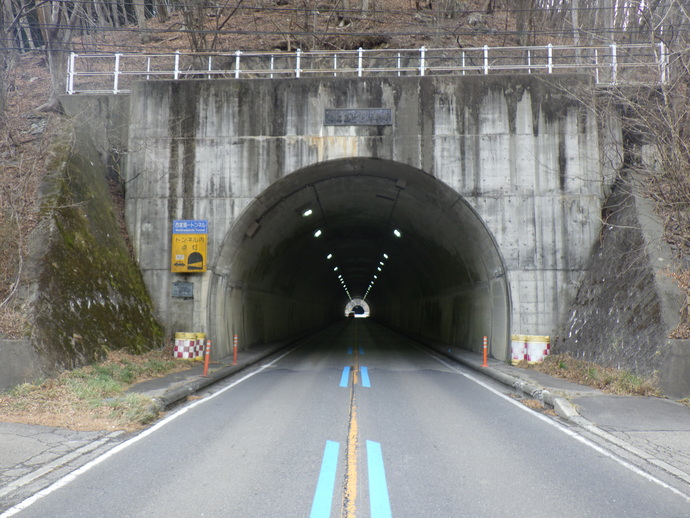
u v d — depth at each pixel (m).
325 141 14.95
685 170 12.14
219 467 5.22
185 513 4.00
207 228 14.88
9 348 8.35
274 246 20.80
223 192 14.98
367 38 26.47
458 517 3.94
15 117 15.19
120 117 15.84
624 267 12.16
